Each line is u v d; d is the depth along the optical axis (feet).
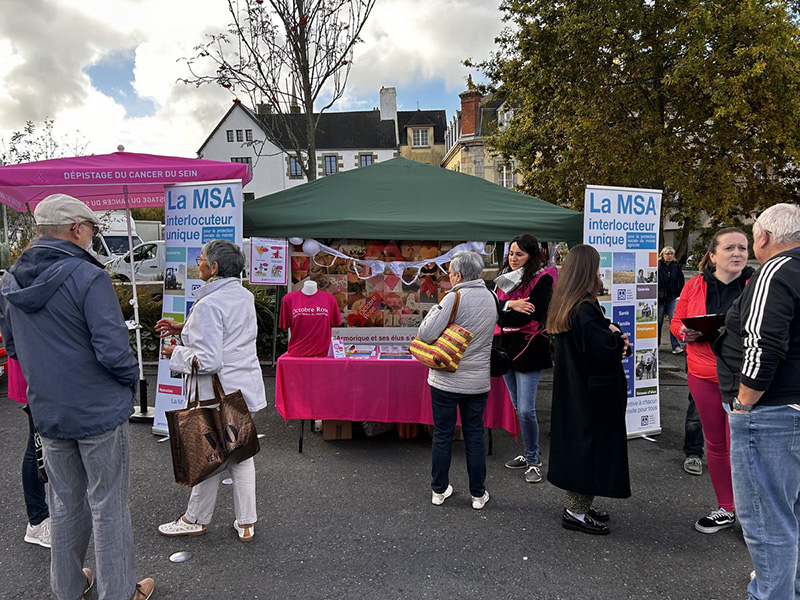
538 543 9.50
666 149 30.66
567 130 33.27
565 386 9.52
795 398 6.52
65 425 6.61
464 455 13.85
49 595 8.01
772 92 28.27
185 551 9.15
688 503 11.15
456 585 8.25
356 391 13.60
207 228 14.76
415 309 19.30
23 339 6.63
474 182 18.84
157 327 10.05
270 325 25.99
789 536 6.77
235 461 8.90
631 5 30.07
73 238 6.91
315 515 10.55
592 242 14.71
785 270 6.44
